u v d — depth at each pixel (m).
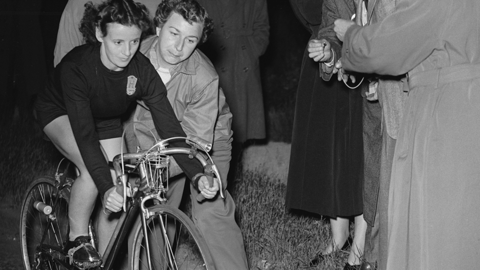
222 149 4.36
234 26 6.93
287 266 5.23
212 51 6.95
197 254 5.36
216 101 4.20
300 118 5.14
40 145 7.95
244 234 5.67
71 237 4.30
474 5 3.52
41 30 8.86
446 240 3.55
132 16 3.81
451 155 3.54
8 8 8.75
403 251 3.71
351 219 5.87
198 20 3.95
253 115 7.04
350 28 3.86
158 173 3.87
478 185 3.53
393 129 4.05
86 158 3.93
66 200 4.61
